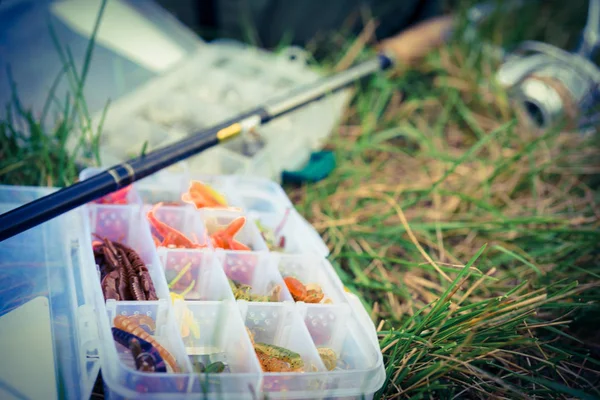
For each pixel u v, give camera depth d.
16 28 0.72
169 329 0.48
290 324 0.50
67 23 0.75
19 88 0.70
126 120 0.70
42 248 0.53
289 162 0.72
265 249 0.54
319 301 0.52
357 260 0.64
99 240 0.54
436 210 0.70
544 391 0.52
